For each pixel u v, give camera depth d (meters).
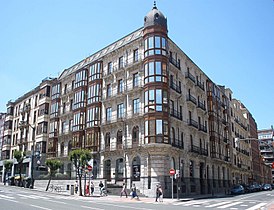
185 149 39.53
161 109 34.62
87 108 44.59
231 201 28.03
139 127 36.34
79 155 34.94
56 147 51.25
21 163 53.19
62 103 52.66
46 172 51.06
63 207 18.19
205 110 48.22
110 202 24.66
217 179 49.66
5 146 67.00
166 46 37.47
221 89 62.41
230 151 60.12
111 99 40.97
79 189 34.66
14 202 21.33
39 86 59.69
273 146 37.91
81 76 47.56
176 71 40.50
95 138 41.56
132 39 41.84
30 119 60.72
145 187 33.25
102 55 47.03
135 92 37.97
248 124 84.94
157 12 38.25
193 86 45.75
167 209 18.34
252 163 83.75
